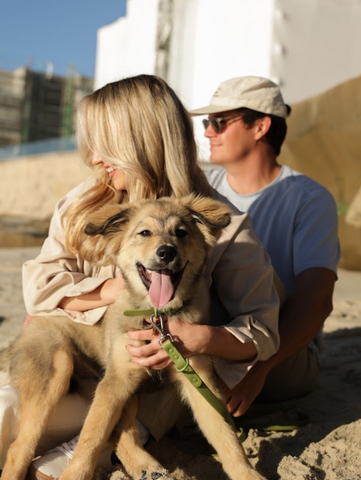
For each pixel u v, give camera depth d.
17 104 46.12
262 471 2.63
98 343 3.12
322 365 4.35
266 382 3.46
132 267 2.92
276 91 3.98
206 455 2.88
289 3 12.38
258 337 2.77
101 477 2.66
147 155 2.98
